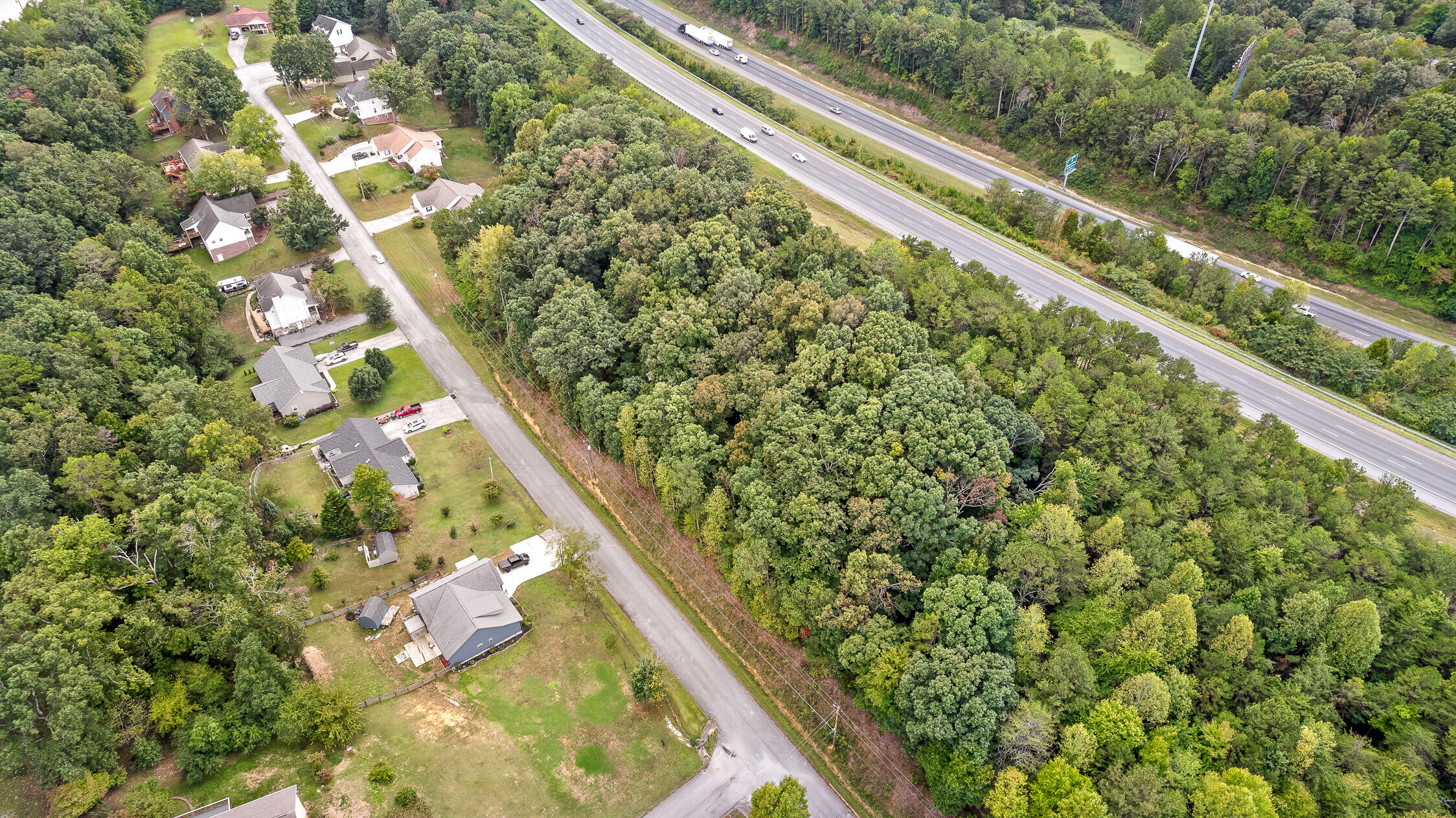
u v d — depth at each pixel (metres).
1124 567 80.31
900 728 78.50
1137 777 67.25
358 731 82.38
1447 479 109.62
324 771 78.56
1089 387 101.25
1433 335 141.25
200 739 75.81
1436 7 187.12
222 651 82.62
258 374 127.50
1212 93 175.25
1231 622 76.19
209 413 108.75
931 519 83.25
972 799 72.31
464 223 142.75
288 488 111.56
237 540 90.56
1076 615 79.56
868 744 84.75
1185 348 129.38
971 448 87.06
